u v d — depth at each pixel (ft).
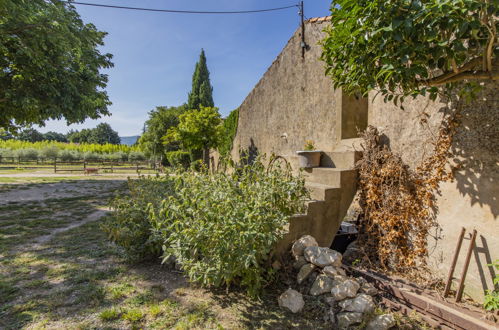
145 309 7.45
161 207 9.89
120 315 7.14
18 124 31.76
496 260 7.02
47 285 8.64
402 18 5.74
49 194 27.20
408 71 6.27
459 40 5.70
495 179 7.54
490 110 7.69
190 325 6.82
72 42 26.78
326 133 16.92
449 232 8.66
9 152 82.69
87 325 6.66
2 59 25.59
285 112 21.89
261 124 26.25
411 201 9.76
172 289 8.65
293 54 20.70
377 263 10.60
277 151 23.08
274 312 7.49
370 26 6.56
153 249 10.36
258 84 26.84
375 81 7.38
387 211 10.34
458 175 8.45
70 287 8.55
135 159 98.12
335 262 8.36
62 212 19.42
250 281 8.21
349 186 11.27
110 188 32.45
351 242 12.36
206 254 8.09
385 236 10.43
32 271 9.66
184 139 41.63
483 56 6.23
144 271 9.91
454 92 8.59
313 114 18.30
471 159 8.12
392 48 6.53
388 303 7.93
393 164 10.35
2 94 26.73
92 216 18.42
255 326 6.87
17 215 18.20
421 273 9.39
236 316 7.28
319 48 17.65
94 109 33.99
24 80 26.84
